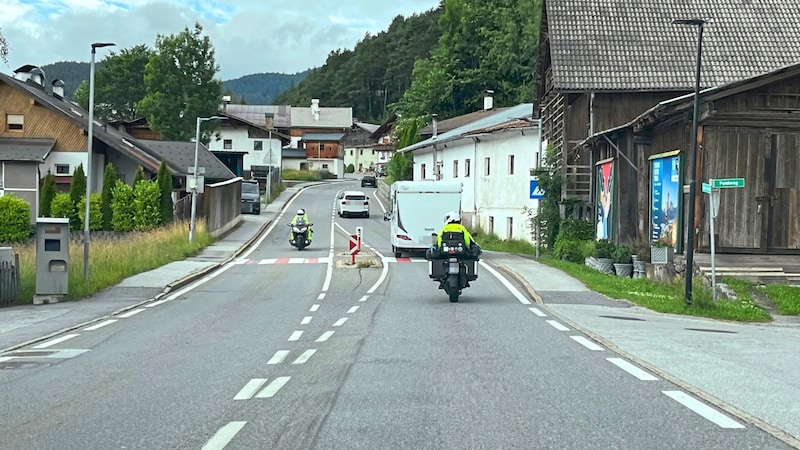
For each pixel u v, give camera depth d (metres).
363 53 162.62
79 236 35.34
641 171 24.58
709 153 21.22
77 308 17.16
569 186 33.53
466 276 17.88
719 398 7.96
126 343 12.30
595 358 10.38
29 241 36.31
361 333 12.95
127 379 9.27
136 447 6.33
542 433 6.59
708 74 32.97
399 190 30.55
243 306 17.47
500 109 67.12
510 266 26.52
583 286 20.89
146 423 7.11
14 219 36.38
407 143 73.31
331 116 143.00
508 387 8.51
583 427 6.79
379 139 117.25
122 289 20.39
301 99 170.25
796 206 21.28
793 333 14.16
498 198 45.75
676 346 11.60
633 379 8.93
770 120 21.02
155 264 25.94
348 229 47.88
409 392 8.27
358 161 140.00
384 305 17.28
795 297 17.69
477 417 7.16
